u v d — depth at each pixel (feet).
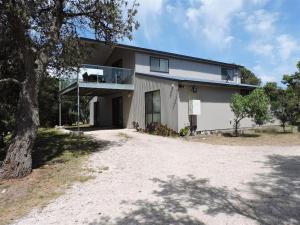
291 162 26.43
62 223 14.57
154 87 54.13
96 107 82.64
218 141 43.29
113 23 32.71
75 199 18.21
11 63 32.71
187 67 68.08
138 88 59.06
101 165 27.04
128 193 18.92
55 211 16.34
